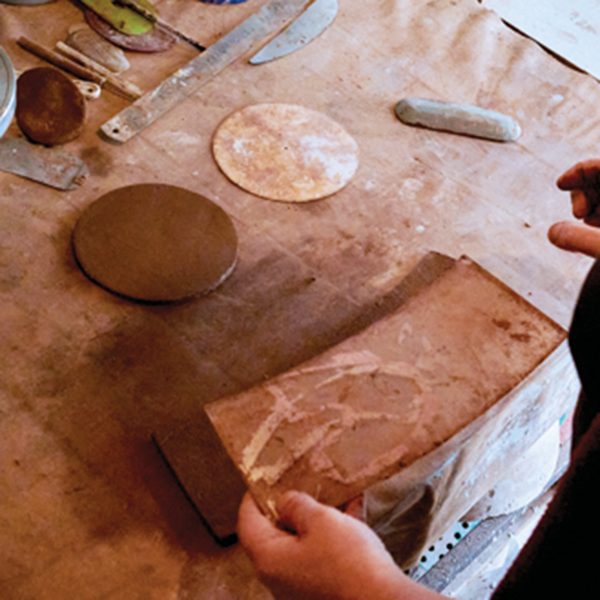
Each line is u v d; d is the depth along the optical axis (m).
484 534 1.69
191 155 1.64
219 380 1.30
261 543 0.71
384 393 0.93
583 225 0.95
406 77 1.94
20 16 1.80
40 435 1.18
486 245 1.62
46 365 1.26
